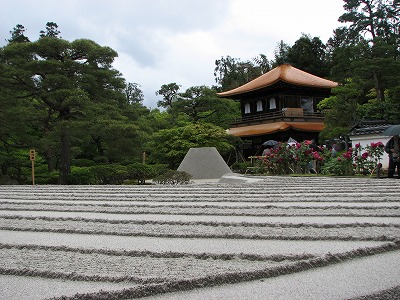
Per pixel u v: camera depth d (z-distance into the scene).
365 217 5.28
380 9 38.03
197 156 19.06
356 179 12.81
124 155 20.52
